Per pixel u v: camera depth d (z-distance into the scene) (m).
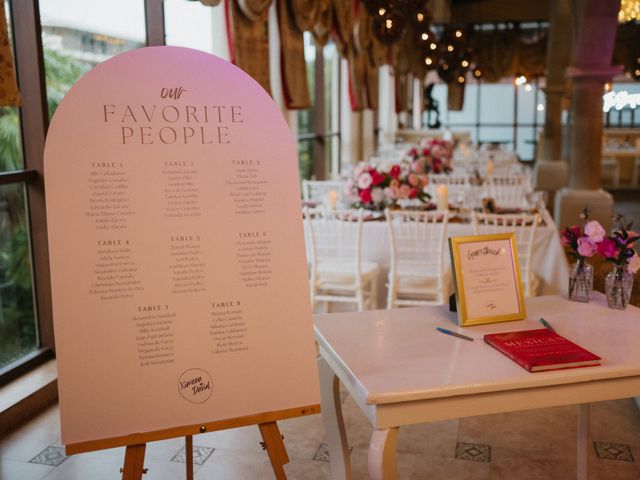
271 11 6.18
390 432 1.81
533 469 2.89
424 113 17.94
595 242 2.51
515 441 3.15
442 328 2.28
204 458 3.00
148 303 1.78
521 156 18.02
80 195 1.74
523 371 1.91
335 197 5.22
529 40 16.55
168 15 4.84
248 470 2.89
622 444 3.10
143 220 1.79
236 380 1.83
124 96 1.80
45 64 3.78
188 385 1.80
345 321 2.38
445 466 2.92
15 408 3.33
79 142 1.75
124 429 1.75
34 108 3.67
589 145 8.13
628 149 13.47
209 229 1.84
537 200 5.61
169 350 1.79
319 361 2.37
